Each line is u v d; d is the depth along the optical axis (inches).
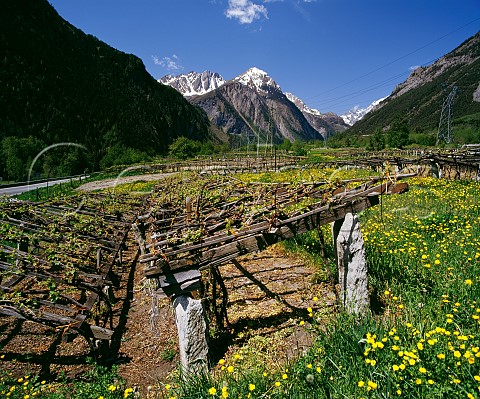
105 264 292.4
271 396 135.2
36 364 227.6
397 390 118.1
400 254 257.1
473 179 758.5
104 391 179.3
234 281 295.0
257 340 202.4
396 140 3014.3
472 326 157.3
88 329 205.0
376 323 165.8
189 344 173.9
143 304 308.2
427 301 189.6
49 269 265.0
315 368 143.2
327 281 268.8
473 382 115.5
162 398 164.2
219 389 143.6
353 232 197.8
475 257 224.4
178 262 173.9
